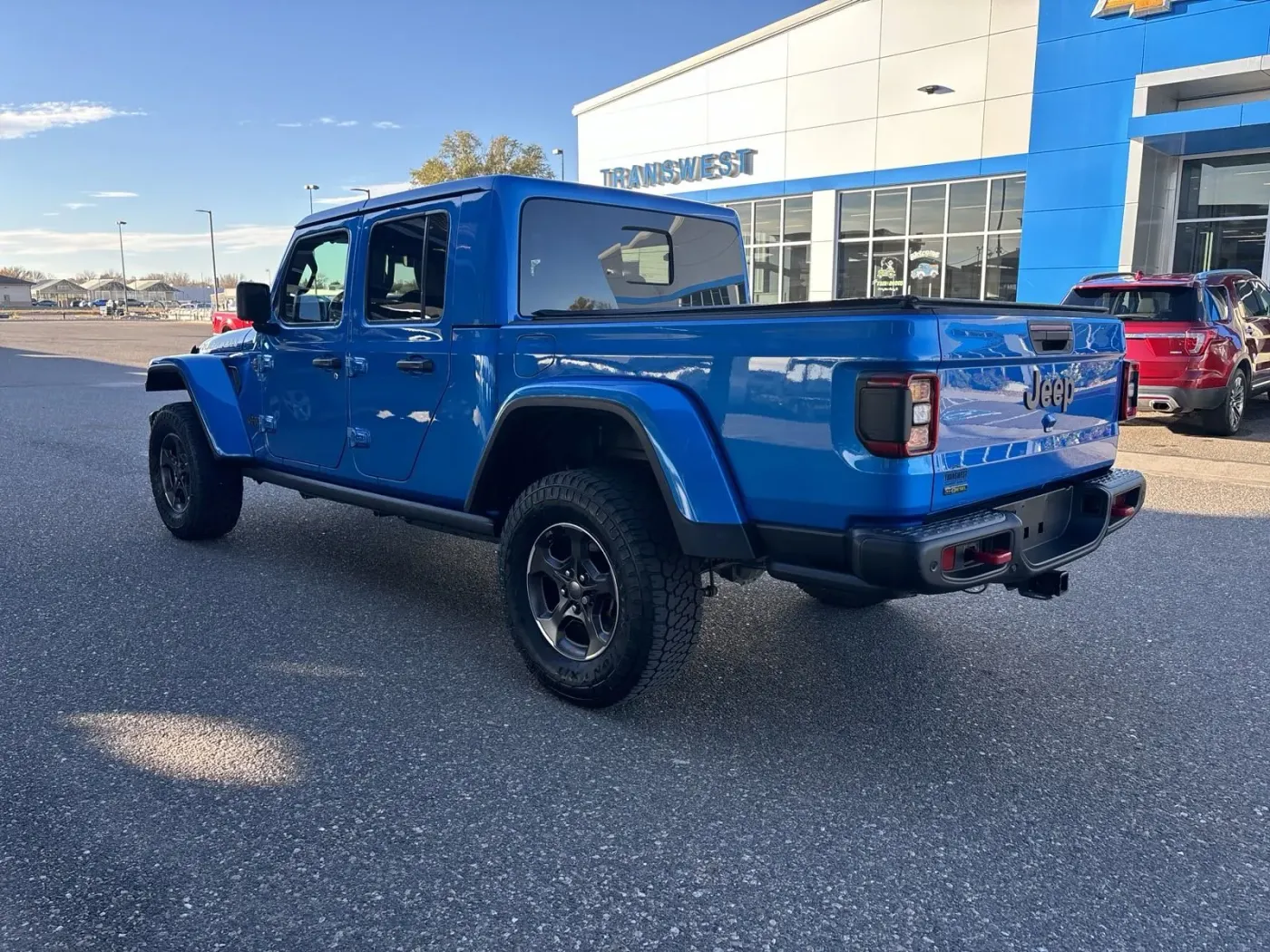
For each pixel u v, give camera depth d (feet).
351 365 14.44
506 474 12.39
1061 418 11.03
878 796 9.48
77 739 10.46
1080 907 7.70
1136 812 9.21
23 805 9.03
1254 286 36.76
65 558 17.90
